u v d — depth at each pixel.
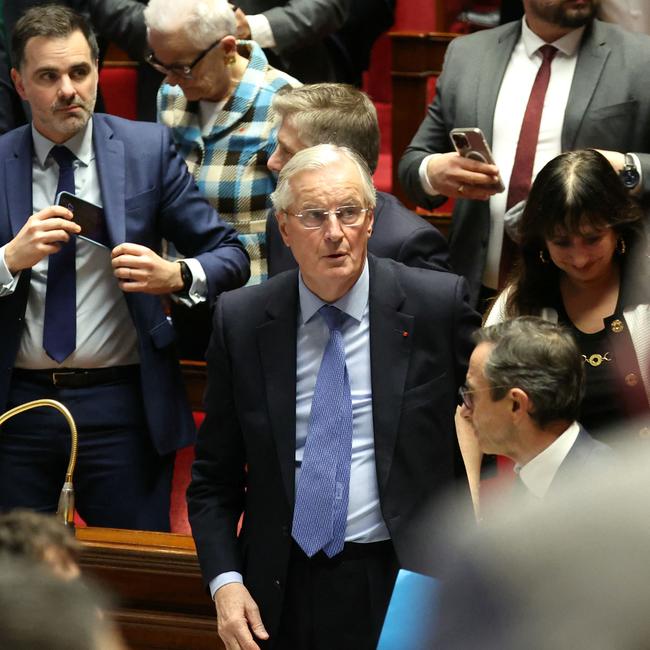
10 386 11.75
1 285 11.19
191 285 11.59
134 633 11.10
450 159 13.15
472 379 7.85
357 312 8.93
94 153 11.87
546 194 9.56
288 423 8.84
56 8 11.62
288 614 8.88
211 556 9.15
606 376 9.59
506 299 10.26
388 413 8.73
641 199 12.60
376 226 11.19
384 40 23.41
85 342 11.64
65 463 11.89
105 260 11.69
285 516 8.80
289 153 11.20
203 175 14.32
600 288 9.81
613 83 13.56
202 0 13.59
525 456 7.74
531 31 13.93
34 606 1.89
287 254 11.84
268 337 8.97
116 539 11.01
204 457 9.45
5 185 11.75
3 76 16.41
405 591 5.12
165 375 11.77
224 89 14.20
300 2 16.80
